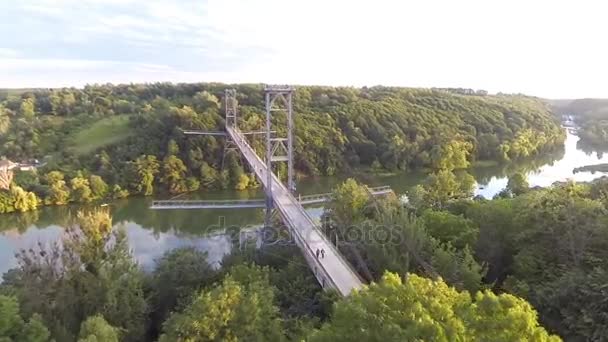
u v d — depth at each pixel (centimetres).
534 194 5169
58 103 16238
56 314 4172
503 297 2133
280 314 3897
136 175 11794
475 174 14338
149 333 4581
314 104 16300
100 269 4553
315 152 13900
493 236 4834
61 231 8844
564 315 3281
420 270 4281
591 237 4103
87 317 3922
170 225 8888
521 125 18112
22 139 13525
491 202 5606
